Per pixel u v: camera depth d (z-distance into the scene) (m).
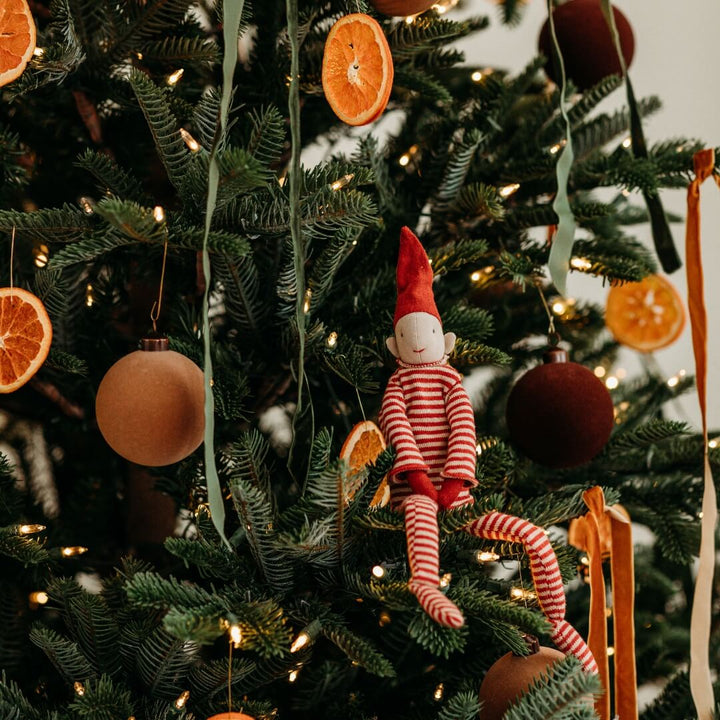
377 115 1.36
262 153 1.34
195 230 1.32
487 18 1.66
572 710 1.28
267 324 1.44
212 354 1.43
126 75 1.45
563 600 1.33
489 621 1.32
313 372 1.50
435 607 1.24
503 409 1.65
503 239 1.54
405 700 1.44
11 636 1.44
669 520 1.51
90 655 1.36
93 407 1.53
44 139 1.51
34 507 1.52
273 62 1.48
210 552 1.32
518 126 1.62
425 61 1.55
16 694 1.34
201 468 1.44
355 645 1.30
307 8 1.43
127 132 1.50
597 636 1.39
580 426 1.40
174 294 1.50
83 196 1.54
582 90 1.57
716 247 2.14
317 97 1.52
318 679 1.40
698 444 1.55
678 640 1.62
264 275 1.46
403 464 1.31
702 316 1.42
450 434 1.32
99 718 1.30
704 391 1.41
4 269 1.47
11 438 1.62
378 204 1.50
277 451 1.60
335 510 1.29
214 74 1.50
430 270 1.36
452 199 1.50
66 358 1.40
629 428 1.61
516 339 1.62
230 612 1.28
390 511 1.33
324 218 1.34
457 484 1.31
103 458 1.59
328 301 1.50
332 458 1.50
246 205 1.35
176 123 1.37
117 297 1.52
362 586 1.33
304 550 1.30
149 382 1.32
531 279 1.49
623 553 1.42
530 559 1.33
